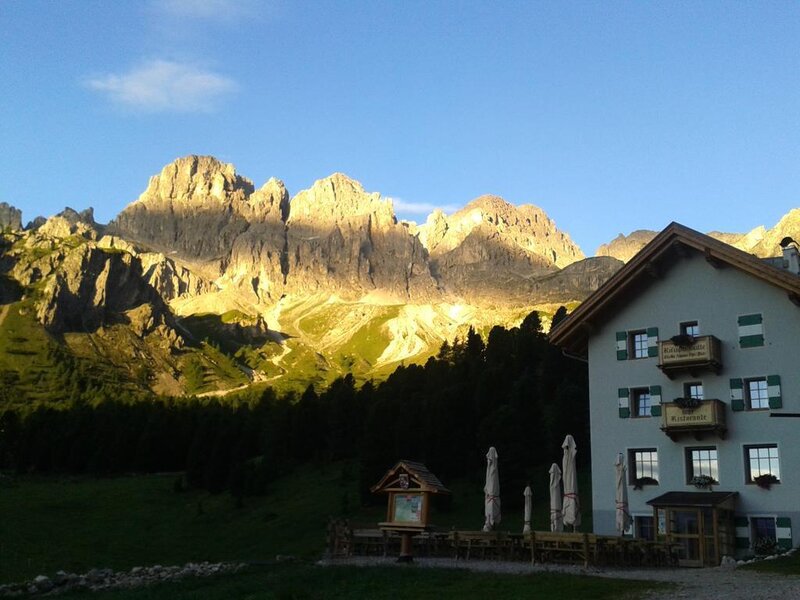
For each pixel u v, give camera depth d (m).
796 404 41.25
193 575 31.09
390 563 32.16
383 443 75.44
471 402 81.06
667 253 46.62
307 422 98.31
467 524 61.03
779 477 41.06
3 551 57.59
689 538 40.41
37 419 129.00
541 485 67.06
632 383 46.81
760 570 30.52
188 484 95.81
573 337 50.16
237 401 172.25
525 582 23.22
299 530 68.56
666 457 44.66
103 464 112.94
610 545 31.72
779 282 42.00
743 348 43.50
